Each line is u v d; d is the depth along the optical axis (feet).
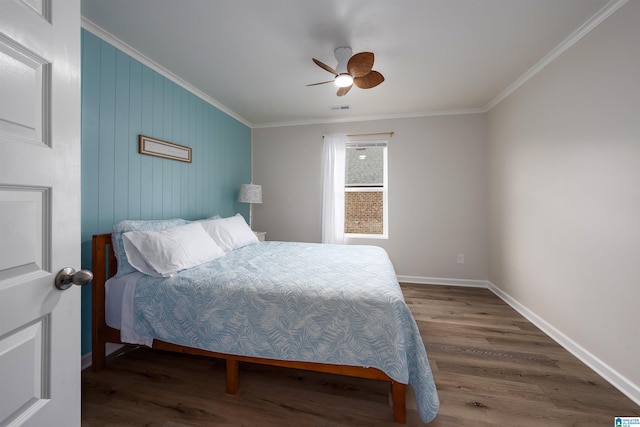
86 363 6.21
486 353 6.72
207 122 10.89
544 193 8.00
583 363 6.33
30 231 2.09
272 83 9.61
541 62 7.97
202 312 5.32
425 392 4.32
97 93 6.61
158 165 8.54
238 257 7.97
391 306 4.71
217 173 11.64
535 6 5.80
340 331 4.80
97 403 4.97
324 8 5.89
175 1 5.66
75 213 2.46
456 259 12.39
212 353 5.33
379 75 7.47
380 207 13.60
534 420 4.63
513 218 9.74
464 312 9.27
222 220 9.79
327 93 10.47
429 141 12.57
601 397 5.20
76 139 2.47
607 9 5.78
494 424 4.55
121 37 6.93
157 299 5.59
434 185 12.55
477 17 6.15
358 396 5.23
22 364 2.02
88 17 6.17
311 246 10.05
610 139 5.80
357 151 13.80
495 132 11.10
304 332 4.92
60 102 2.32
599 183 6.07
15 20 1.96
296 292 5.12
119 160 7.20
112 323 5.88
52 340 2.26
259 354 5.06
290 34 6.81
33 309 2.09
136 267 6.00
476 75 8.92
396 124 12.91
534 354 6.68
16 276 1.98
